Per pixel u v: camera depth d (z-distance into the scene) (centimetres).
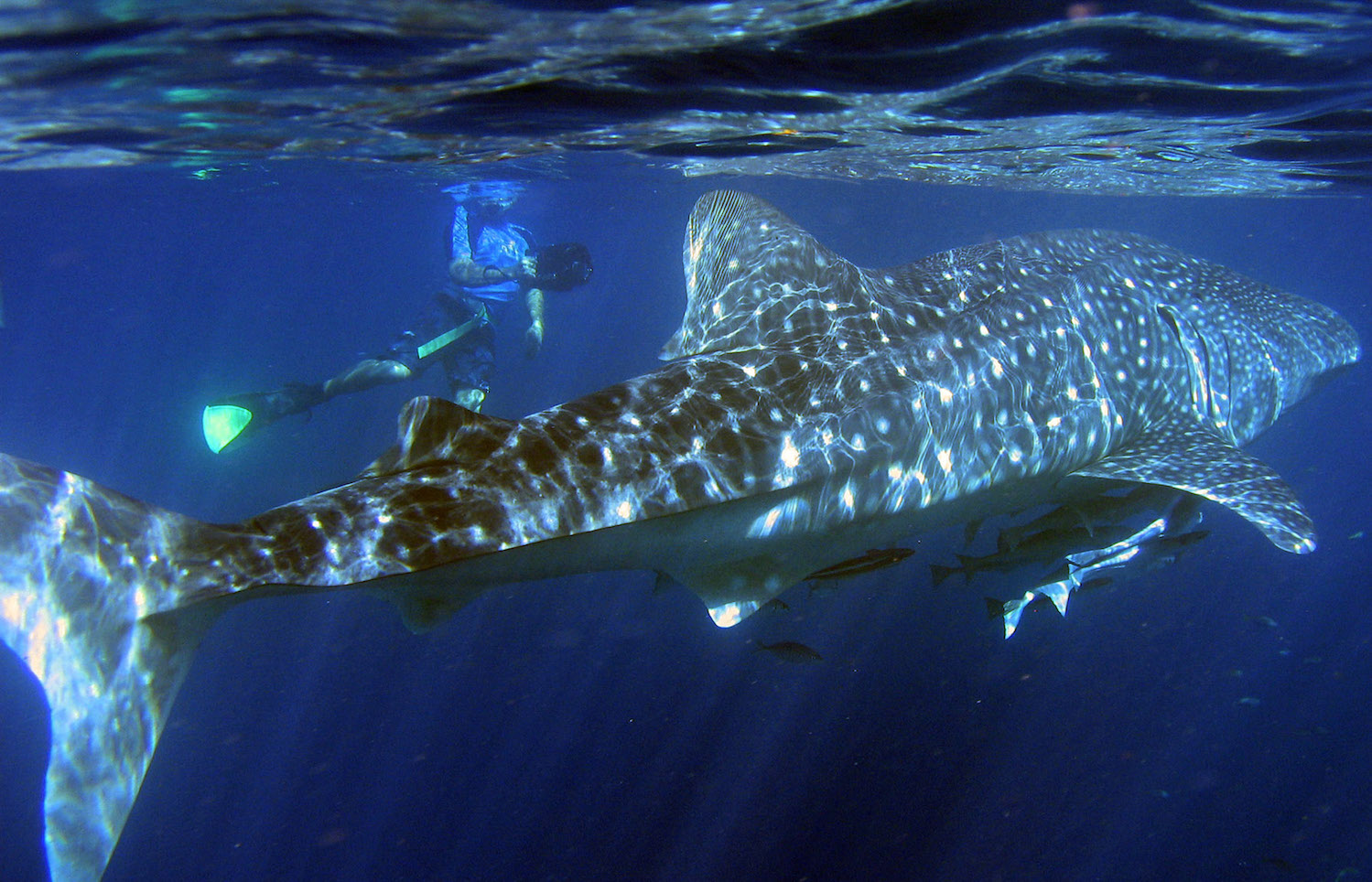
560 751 1365
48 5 494
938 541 1695
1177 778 1417
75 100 799
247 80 737
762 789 1240
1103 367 441
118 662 257
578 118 965
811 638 1494
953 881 1130
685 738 1345
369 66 686
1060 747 1373
